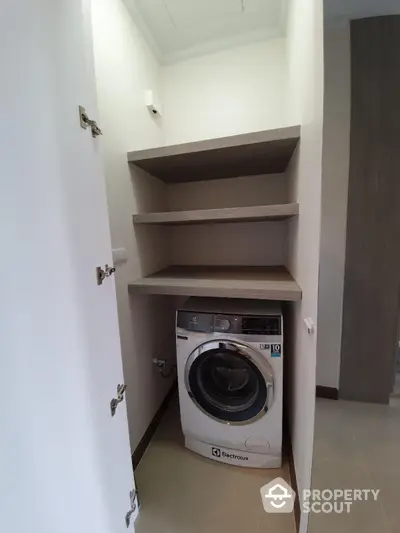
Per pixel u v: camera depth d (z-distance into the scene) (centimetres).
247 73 209
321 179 86
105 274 95
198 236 239
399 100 73
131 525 114
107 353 96
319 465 100
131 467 115
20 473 57
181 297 239
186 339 159
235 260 233
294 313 152
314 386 97
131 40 173
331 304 90
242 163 181
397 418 88
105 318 95
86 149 86
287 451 171
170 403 225
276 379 146
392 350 86
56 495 68
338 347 92
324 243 88
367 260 84
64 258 73
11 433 55
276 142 140
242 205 224
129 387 163
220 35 200
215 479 155
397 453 89
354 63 76
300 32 129
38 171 64
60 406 70
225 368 166
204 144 151
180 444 181
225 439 161
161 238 221
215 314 153
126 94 165
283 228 220
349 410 93
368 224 82
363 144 79
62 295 72
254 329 145
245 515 134
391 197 77
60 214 72
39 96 65
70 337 75
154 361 198
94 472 86
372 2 72
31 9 63
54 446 67
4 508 53
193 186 234
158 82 219
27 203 61
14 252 57
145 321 186
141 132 185
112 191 149
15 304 57
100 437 90
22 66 60
